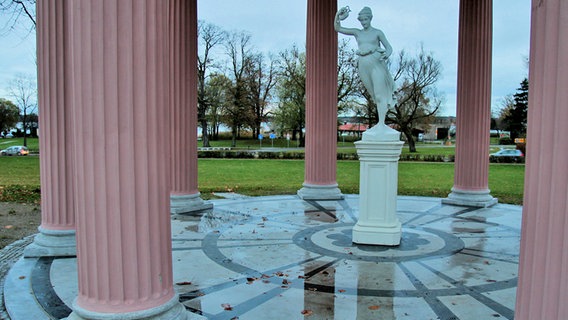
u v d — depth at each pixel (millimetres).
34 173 28516
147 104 4383
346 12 8773
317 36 14781
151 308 4465
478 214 12539
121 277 4367
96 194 4289
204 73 63344
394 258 8156
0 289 6785
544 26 3436
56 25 7953
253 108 69562
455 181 14562
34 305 5938
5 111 64938
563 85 3330
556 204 3404
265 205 13930
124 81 4254
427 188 21312
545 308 3508
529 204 3652
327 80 14859
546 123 3445
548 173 3455
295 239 9578
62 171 8219
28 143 71750
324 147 14992
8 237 10516
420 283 6848
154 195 4492
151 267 4508
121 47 4223
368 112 54188
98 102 4219
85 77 4211
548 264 3475
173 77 12695
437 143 84875
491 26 14117
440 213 12680
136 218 4379
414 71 53438
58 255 8180
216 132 84625
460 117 14359
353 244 9156
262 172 30422
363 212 9203
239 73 67000
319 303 6047
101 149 4246
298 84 61156
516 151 41906
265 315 5652
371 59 8688
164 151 4609
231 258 8195
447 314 5684
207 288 6645
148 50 4355
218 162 39344
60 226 8281
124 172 4309
